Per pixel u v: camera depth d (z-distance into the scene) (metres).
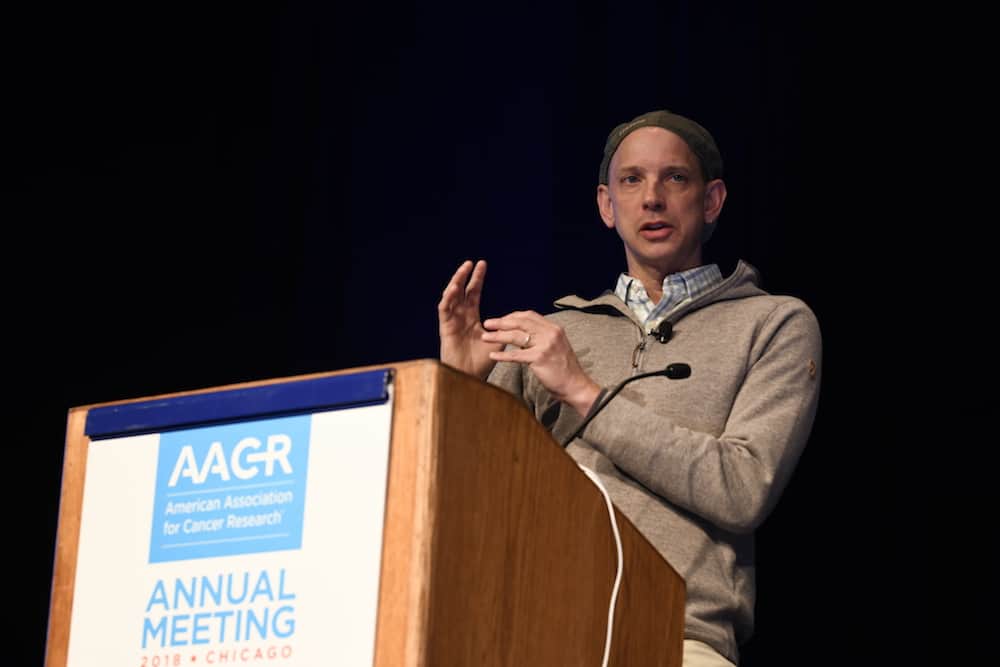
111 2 9.73
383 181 9.68
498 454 3.11
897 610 8.15
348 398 3.07
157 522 3.35
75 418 3.61
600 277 8.99
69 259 9.30
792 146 8.71
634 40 9.13
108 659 3.32
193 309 9.55
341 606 2.99
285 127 9.86
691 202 5.78
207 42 9.91
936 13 8.68
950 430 8.25
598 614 3.41
